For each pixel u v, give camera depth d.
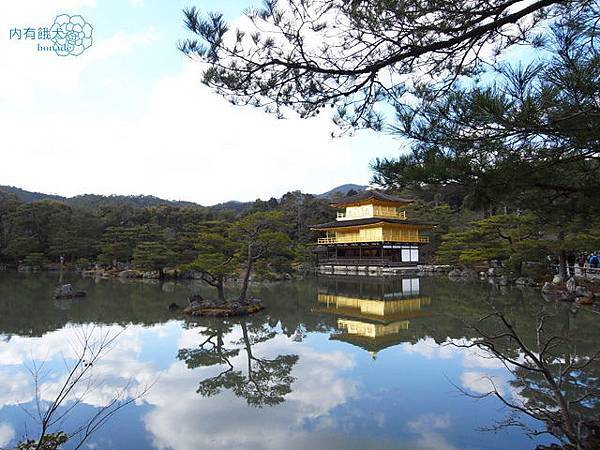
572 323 15.96
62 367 11.56
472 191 5.00
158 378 10.66
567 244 22.19
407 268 44.66
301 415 8.28
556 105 3.74
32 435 7.50
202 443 7.12
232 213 64.12
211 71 4.79
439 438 7.17
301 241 57.41
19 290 29.70
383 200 46.81
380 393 9.39
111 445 7.10
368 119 5.05
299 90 4.97
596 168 5.19
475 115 4.03
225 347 13.92
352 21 4.50
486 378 10.14
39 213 51.69
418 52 4.57
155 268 40.97
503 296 24.03
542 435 7.09
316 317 19.72
